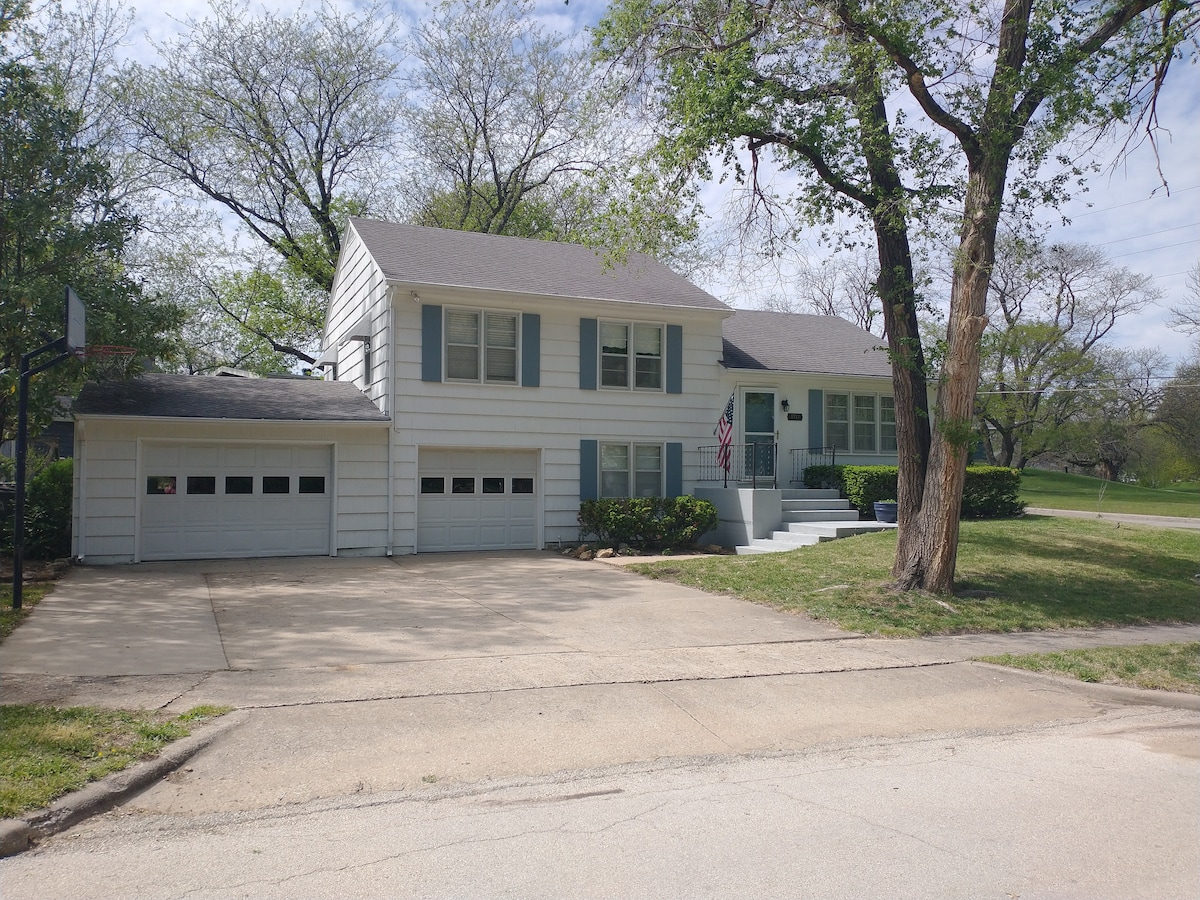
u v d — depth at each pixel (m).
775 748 6.57
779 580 13.39
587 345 18.86
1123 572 14.27
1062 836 4.91
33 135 14.16
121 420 15.38
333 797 5.39
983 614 11.48
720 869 4.41
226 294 30.31
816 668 8.84
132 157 25.31
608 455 19.23
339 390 18.97
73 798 5.04
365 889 4.16
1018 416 43.28
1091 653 9.65
